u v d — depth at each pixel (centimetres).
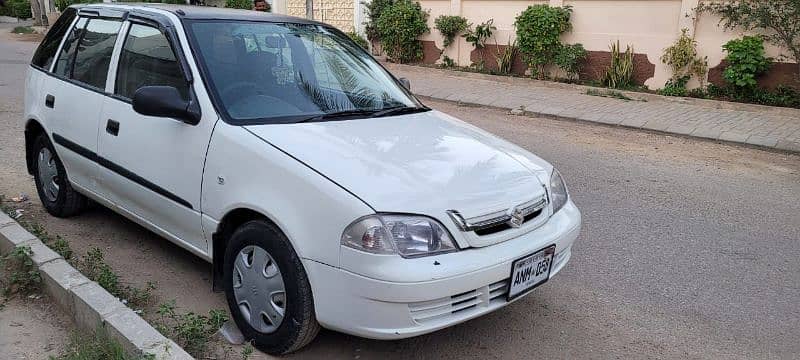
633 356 355
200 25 404
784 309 415
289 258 311
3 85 1180
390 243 287
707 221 573
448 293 293
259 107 370
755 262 486
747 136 889
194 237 375
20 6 3183
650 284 445
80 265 424
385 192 298
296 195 308
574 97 1166
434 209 298
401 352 350
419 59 1554
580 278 452
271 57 410
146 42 418
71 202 507
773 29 1040
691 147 858
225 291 357
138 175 403
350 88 425
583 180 693
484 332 375
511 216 319
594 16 1240
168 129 377
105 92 438
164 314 362
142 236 492
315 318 315
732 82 1064
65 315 363
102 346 311
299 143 331
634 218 577
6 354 326
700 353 362
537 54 1295
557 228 348
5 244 420
